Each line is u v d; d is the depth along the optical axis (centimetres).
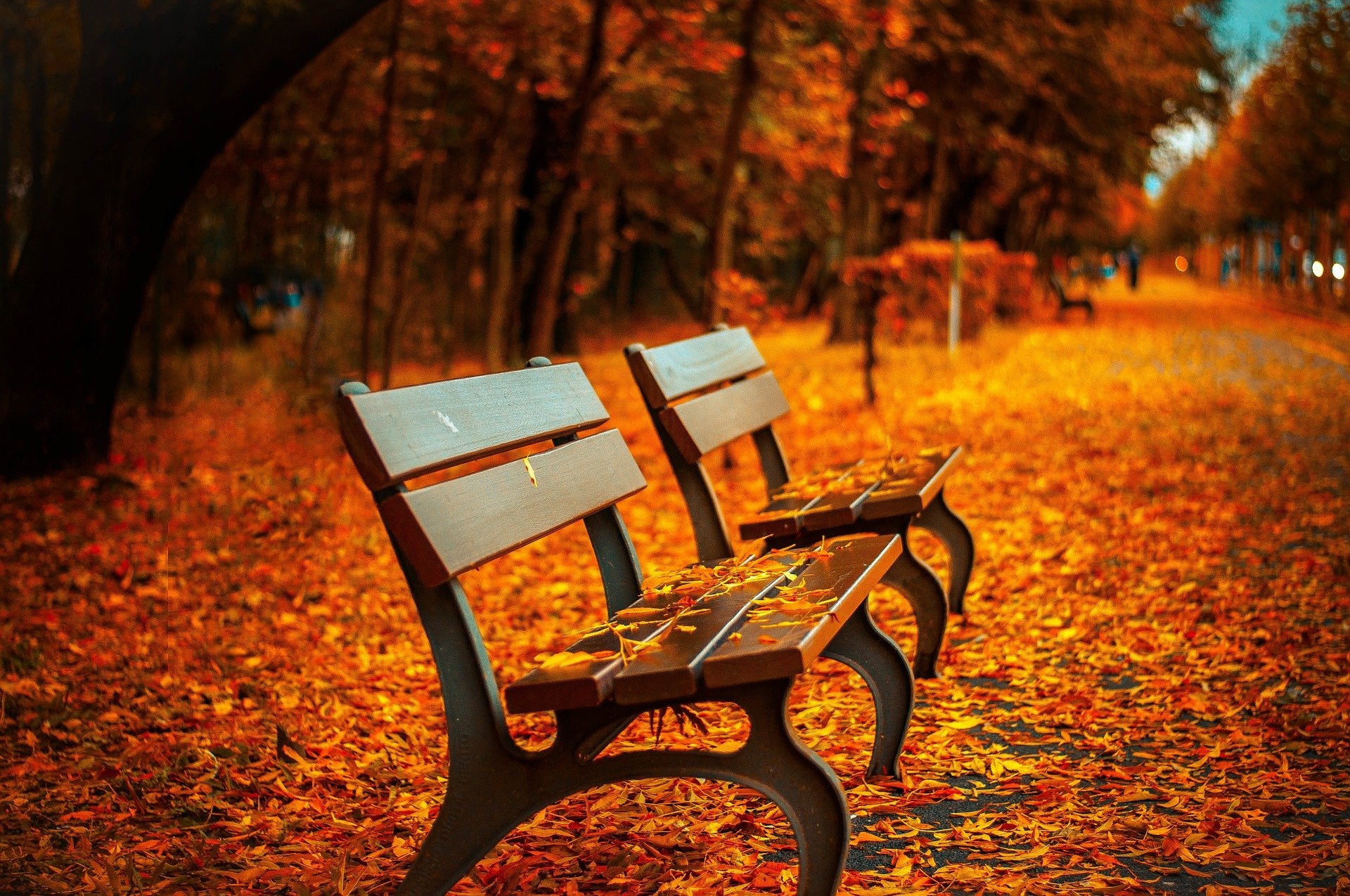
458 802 244
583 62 1595
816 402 1382
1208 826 294
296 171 1977
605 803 326
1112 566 605
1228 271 7150
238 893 282
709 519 385
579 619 576
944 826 306
